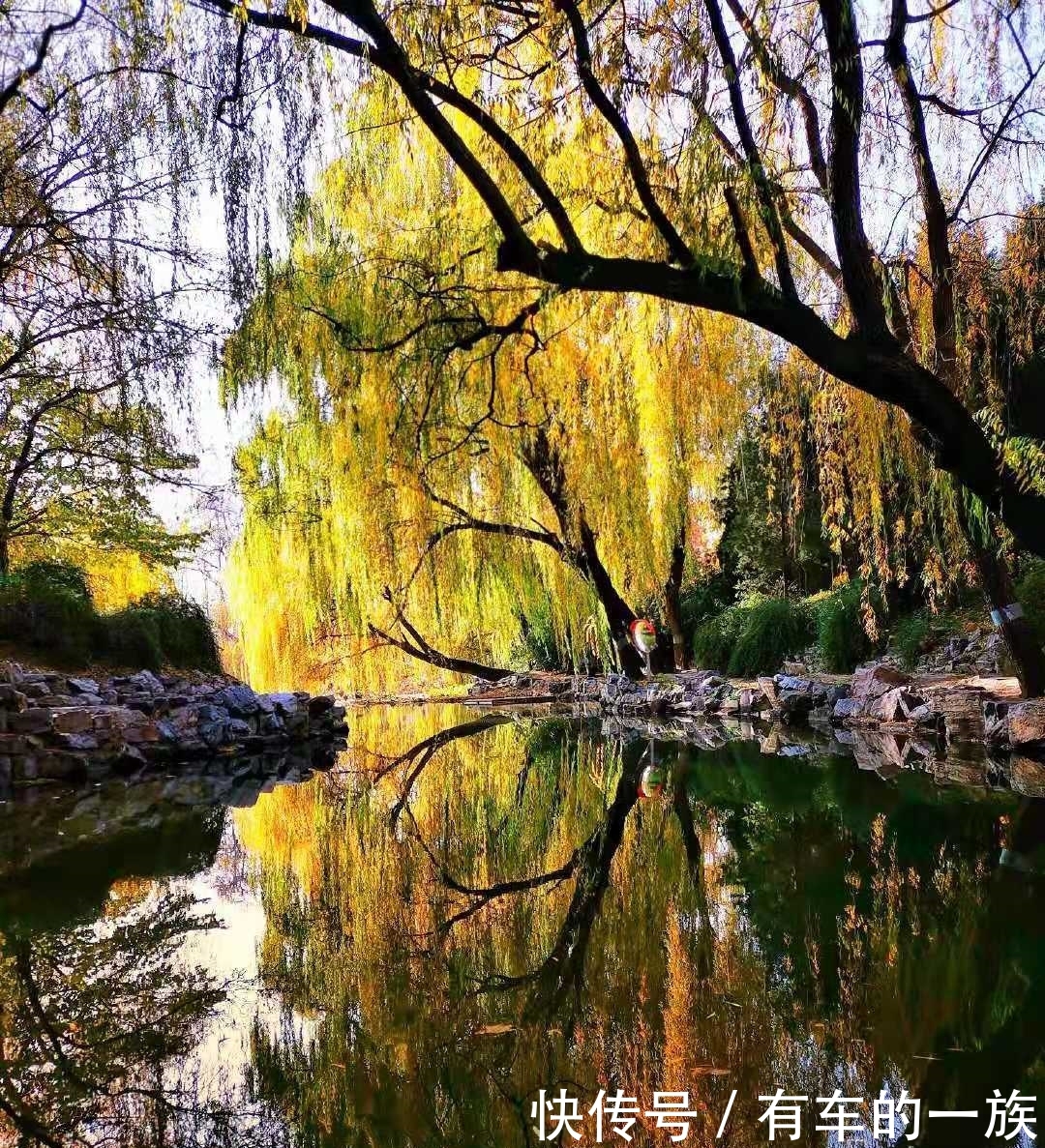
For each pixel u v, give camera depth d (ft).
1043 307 21.50
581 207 22.39
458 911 14.62
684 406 30.35
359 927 13.76
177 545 36.22
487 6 17.31
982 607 38.37
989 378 20.72
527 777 29.19
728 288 15.62
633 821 21.75
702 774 27.40
